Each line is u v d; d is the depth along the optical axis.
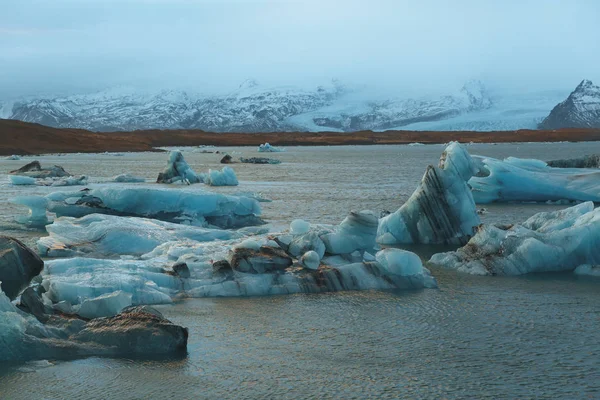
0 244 12.46
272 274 14.55
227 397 9.10
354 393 9.25
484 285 15.18
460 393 9.27
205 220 24.53
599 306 13.45
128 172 56.34
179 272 14.28
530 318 12.64
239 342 11.16
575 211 18.20
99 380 9.58
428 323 12.30
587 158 40.66
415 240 20.59
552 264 16.59
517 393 9.27
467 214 20.36
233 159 82.31
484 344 11.20
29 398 9.02
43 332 10.77
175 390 9.29
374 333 11.70
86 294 12.59
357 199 32.62
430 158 87.88
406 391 9.32
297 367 10.12
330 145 186.75
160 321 10.95
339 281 14.63
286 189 38.62
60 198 24.55
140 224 19.11
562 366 10.24
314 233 15.63
